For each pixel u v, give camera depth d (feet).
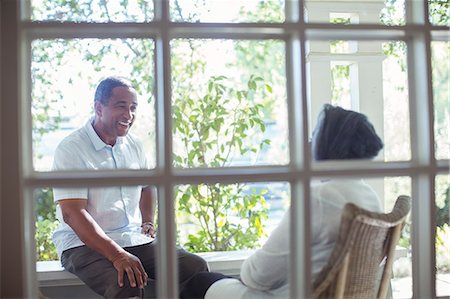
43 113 10.93
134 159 10.02
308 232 4.94
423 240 5.29
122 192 9.58
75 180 4.72
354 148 6.22
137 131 11.19
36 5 10.90
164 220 4.83
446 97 9.35
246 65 15.14
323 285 5.78
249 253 10.35
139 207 10.14
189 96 11.65
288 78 5.23
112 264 8.86
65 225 9.37
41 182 4.67
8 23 4.62
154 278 9.45
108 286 8.61
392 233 6.68
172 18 11.35
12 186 4.67
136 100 9.82
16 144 4.65
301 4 4.98
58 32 4.91
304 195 4.95
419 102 5.30
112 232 9.48
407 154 10.47
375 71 9.89
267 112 14.99
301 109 4.94
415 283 5.55
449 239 9.49
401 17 10.23
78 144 9.47
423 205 5.26
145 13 11.15
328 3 9.43
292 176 4.96
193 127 10.96
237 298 7.06
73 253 9.15
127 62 11.14
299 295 5.04
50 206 10.67
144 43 11.16
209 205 10.93
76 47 10.94
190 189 10.84
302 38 4.97
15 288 4.69
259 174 4.96
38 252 10.56
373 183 9.81
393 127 10.52
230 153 11.39
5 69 4.61
